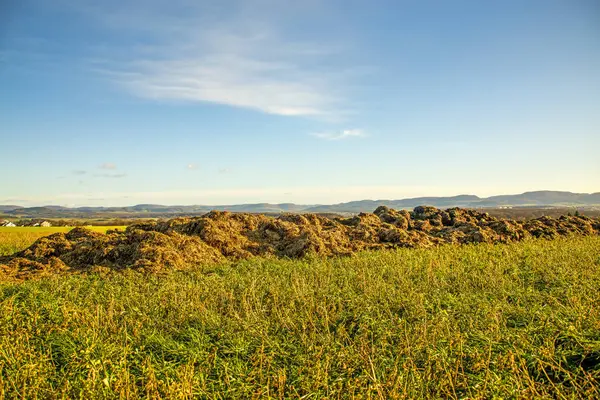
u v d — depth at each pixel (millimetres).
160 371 5574
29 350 6020
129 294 9008
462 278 10023
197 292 9047
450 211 22125
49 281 10383
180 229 15969
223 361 5828
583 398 4891
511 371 5195
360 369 5691
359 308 7754
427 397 4934
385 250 15023
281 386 5145
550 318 6695
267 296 9031
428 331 6629
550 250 13734
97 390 4965
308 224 17750
